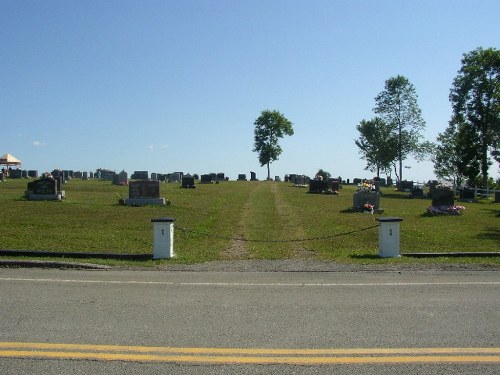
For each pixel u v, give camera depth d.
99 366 5.45
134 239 17.75
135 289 9.36
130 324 6.98
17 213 23.81
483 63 54.47
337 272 11.51
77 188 42.75
